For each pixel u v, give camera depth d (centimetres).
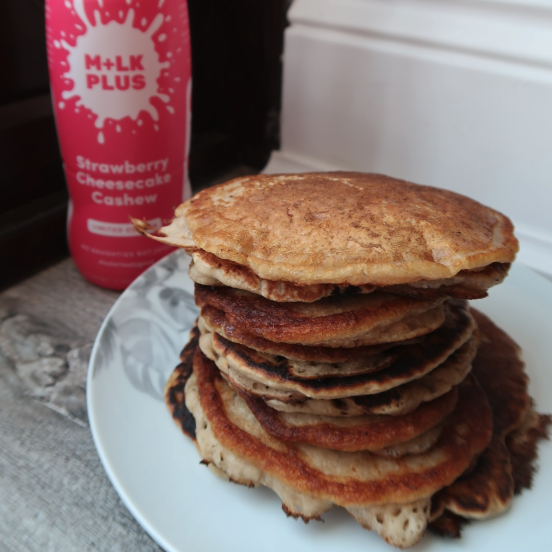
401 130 36
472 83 32
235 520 19
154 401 23
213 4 42
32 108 35
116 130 28
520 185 33
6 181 35
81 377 28
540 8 29
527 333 27
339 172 25
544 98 30
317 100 39
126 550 21
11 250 34
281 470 20
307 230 18
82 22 26
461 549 18
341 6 36
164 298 28
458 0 32
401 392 20
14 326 31
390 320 18
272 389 20
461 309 23
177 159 31
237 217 19
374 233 18
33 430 25
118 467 20
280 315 19
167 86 29
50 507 22
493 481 20
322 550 18
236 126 47
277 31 41
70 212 33
